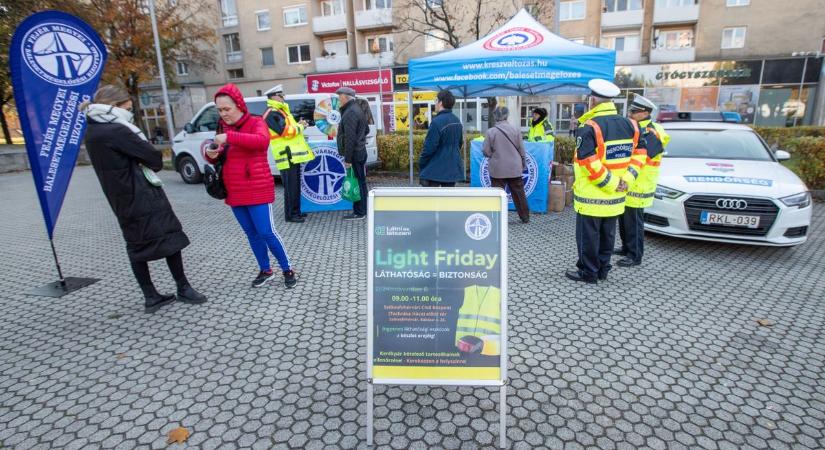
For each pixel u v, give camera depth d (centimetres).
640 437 234
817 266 481
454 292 232
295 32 3167
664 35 2656
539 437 234
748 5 2408
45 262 530
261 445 230
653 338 332
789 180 511
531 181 717
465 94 910
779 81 2377
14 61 384
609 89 379
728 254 523
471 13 2225
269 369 297
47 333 352
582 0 2661
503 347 228
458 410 256
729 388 273
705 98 2506
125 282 461
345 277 459
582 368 295
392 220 232
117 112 340
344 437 236
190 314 380
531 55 579
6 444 232
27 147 405
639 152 400
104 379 289
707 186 505
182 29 2506
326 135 942
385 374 235
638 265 485
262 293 421
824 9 2295
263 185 397
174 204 846
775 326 349
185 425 246
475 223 230
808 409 254
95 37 419
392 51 2925
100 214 793
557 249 541
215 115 1048
